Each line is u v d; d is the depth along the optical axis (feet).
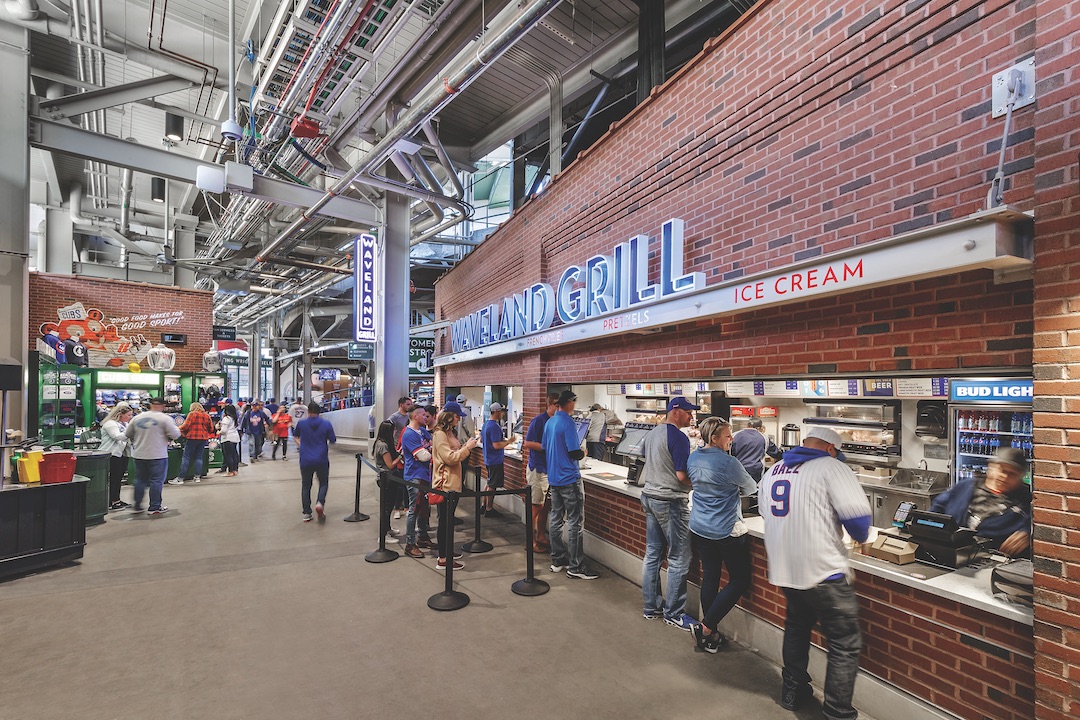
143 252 47.96
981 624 7.82
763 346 11.93
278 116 25.21
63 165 43.04
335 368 92.38
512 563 17.25
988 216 6.82
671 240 13.65
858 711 9.37
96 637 12.01
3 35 24.09
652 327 14.05
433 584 15.28
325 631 12.28
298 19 18.70
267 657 11.10
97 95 26.22
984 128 7.90
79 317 38.99
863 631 9.50
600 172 18.04
